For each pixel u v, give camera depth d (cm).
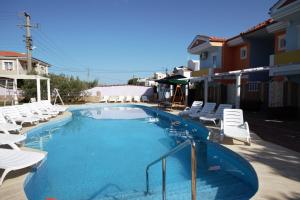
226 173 661
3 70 3472
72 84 2902
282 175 508
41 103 1659
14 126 1005
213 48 2330
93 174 712
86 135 1301
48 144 1092
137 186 618
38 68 4094
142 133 1356
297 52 1212
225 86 2156
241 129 852
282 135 905
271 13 1377
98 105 2655
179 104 2369
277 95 1595
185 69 3303
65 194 579
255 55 1958
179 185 595
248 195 516
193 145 359
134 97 3347
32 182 606
